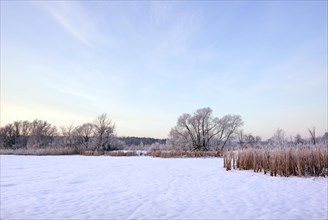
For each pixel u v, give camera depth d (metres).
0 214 7.06
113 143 67.06
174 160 33.56
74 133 69.06
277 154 16.39
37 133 81.75
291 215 6.99
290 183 12.82
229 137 63.91
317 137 20.34
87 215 6.96
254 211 7.42
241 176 15.69
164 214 7.09
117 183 13.02
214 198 9.27
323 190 10.88
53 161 31.75
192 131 62.75
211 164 26.05
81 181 13.75
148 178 15.02
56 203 8.41
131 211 7.40
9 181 13.69
